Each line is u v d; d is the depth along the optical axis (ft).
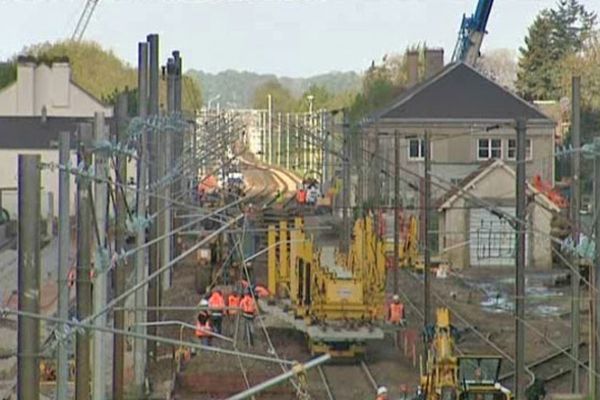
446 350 357.00
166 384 409.28
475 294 643.04
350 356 469.57
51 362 381.60
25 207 183.01
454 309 592.60
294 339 509.35
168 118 478.18
